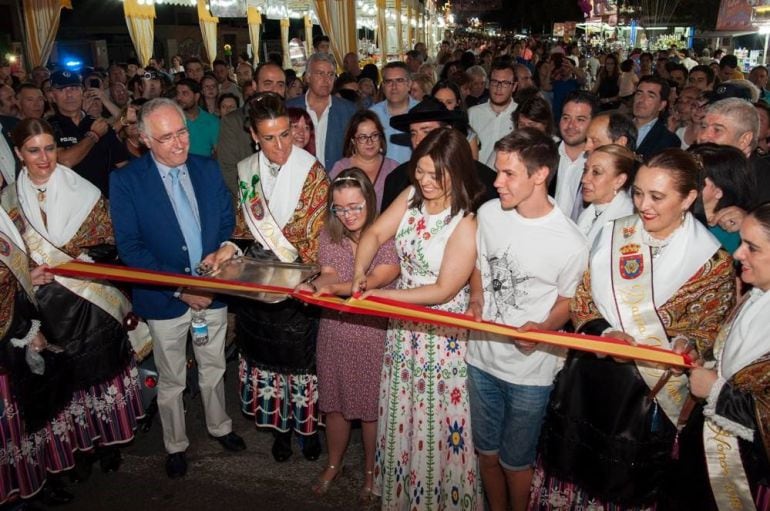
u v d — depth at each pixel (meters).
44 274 3.13
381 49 14.78
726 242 2.75
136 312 3.46
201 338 3.47
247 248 3.44
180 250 3.34
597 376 2.44
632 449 2.38
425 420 2.85
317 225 3.34
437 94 4.79
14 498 3.13
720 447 2.17
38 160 3.11
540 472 2.74
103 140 4.56
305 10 13.63
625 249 2.40
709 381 2.13
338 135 5.04
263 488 3.51
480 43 42.53
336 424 3.38
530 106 4.07
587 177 2.89
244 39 20.12
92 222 3.34
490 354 2.72
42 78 8.84
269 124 3.16
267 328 3.42
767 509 2.13
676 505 2.39
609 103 8.28
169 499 3.44
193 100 5.62
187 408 4.30
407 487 2.98
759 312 2.03
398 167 3.54
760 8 19.03
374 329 3.10
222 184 3.50
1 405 2.97
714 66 12.20
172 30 18.66
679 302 2.30
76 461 3.53
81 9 17.09
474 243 2.66
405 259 2.82
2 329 2.84
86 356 3.35
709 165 2.62
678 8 32.62
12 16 12.24
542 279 2.58
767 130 4.23
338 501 3.39
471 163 2.62
